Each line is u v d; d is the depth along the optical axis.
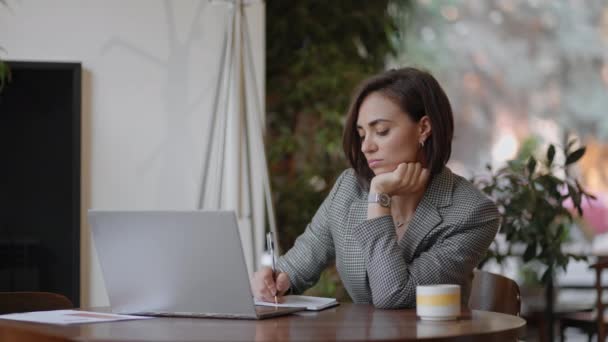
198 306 1.70
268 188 3.47
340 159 4.55
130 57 3.68
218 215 1.60
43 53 3.62
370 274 1.87
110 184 3.65
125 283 1.77
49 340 1.49
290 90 4.60
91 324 1.62
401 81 2.00
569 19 8.03
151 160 3.67
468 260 1.95
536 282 4.38
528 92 7.95
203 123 3.70
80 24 3.65
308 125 4.66
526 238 3.57
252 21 3.74
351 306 1.92
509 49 7.93
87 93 3.65
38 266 3.63
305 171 4.54
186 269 1.68
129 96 3.67
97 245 1.77
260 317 1.65
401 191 1.93
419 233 1.99
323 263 2.21
